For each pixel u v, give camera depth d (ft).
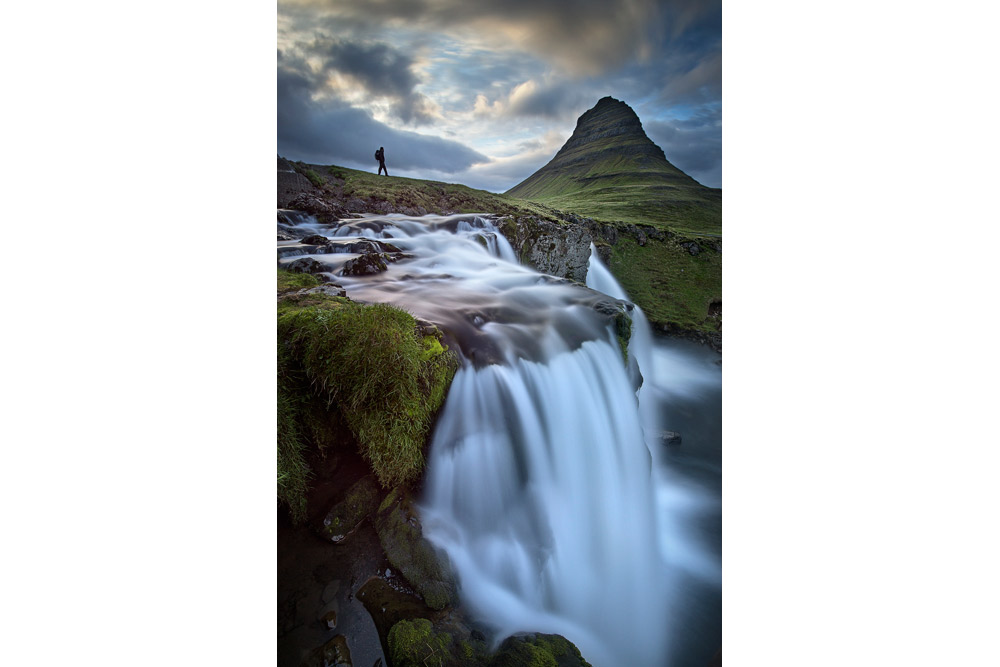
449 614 10.02
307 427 10.54
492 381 13.09
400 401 10.42
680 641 13.10
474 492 12.17
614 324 17.37
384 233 25.73
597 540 14.85
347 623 9.62
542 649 9.61
